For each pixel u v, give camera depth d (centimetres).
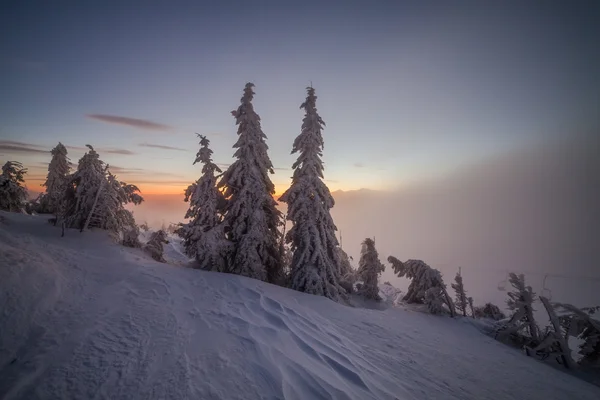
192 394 446
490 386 876
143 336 634
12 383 443
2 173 2247
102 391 445
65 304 735
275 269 1783
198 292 1025
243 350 600
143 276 1101
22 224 1822
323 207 1683
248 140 1664
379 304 2042
